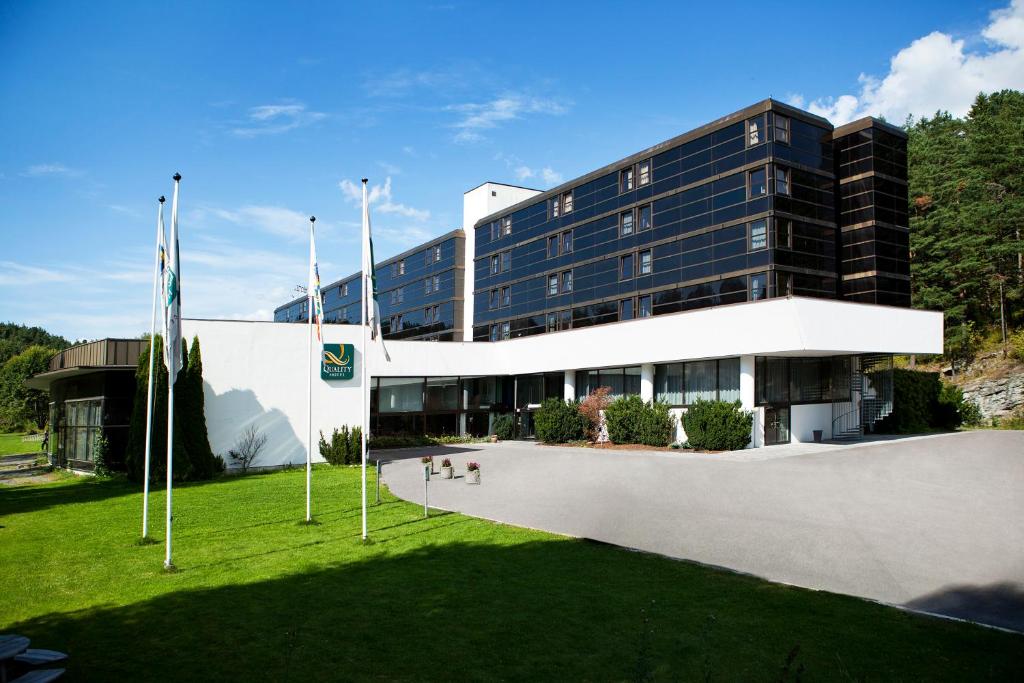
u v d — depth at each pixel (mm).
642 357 35156
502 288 50719
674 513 16156
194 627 8906
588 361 38500
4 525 16234
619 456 29266
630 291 38625
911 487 18469
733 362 32438
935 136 62250
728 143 33219
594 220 41719
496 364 44281
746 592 10062
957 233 50375
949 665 7391
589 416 37219
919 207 53562
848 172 33875
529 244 47812
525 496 19328
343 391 32688
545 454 31422
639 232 38250
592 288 41625
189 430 26609
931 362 52094
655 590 10219
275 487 23078
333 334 32688
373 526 15500
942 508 15750
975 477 19734
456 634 8539
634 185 38875
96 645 8273
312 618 9219
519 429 44562
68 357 29875
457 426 42406
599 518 15906
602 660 7668
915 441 30156
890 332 31812
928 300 49500
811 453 26969
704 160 34438
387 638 8445
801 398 33156
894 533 13570
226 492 21891
